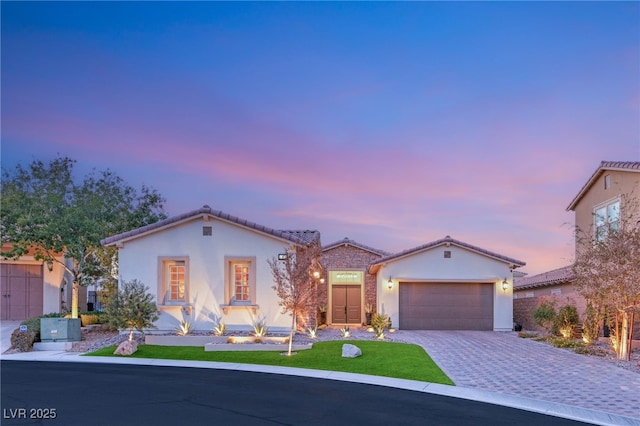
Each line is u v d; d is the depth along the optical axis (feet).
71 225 69.05
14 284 81.97
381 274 80.74
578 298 66.74
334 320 91.50
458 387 38.11
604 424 29.19
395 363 46.88
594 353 53.72
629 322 51.29
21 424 28.04
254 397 34.68
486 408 32.17
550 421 29.45
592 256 52.95
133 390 36.81
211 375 43.09
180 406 32.12
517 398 34.73
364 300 91.61
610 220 67.21
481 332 77.20
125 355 53.47
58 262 74.95
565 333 63.82
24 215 67.15
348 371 44.14
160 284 65.98
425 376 41.83
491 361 49.34
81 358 52.60
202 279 66.03
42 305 82.53
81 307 97.55
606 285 50.39
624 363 48.29
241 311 65.57
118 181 78.23
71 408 31.50
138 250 66.69
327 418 29.50
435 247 80.48
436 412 31.01
